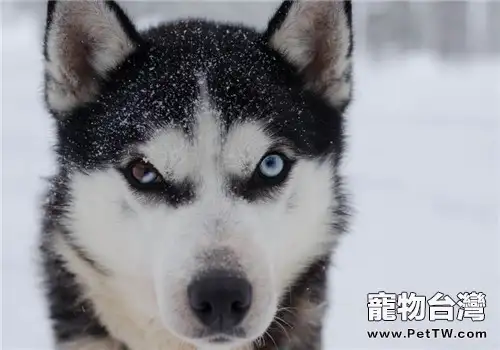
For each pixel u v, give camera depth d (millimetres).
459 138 2293
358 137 2297
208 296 793
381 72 3557
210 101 864
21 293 1242
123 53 916
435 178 1883
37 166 1930
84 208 888
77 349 915
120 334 907
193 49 919
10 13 4410
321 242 926
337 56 945
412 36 4258
